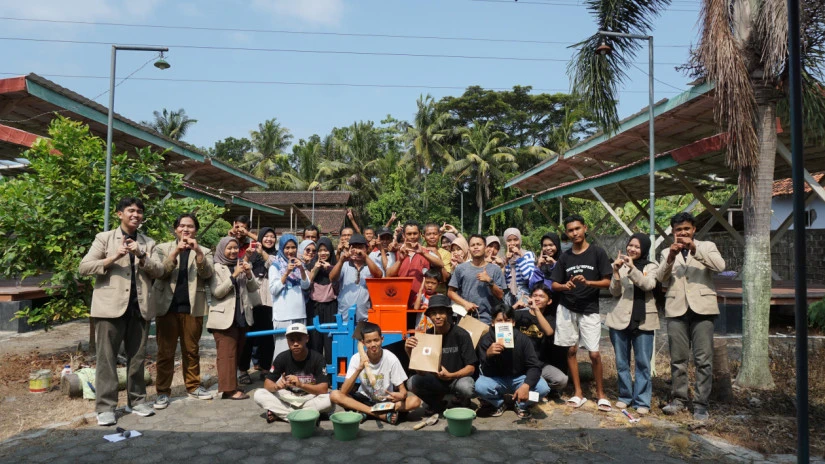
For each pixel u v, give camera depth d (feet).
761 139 20.42
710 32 20.26
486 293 18.81
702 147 27.55
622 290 17.58
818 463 13.21
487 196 141.28
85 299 24.26
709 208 41.22
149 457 13.58
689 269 16.83
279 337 18.70
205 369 23.39
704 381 16.40
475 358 16.84
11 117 28.63
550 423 16.30
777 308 36.27
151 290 16.92
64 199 23.44
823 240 50.57
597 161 46.78
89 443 14.52
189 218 17.37
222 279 18.33
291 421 14.92
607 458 13.65
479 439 14.97
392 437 15.12
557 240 19.16
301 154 160.86
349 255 19.29
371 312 17.94
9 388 20.40
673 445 14.34
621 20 24.73
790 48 9.22
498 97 161.58
